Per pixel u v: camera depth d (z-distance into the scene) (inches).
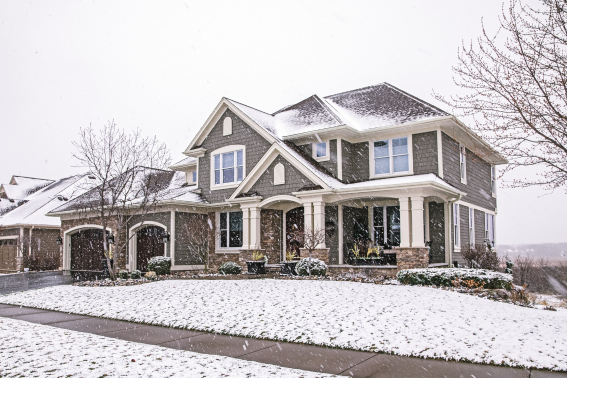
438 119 698.2
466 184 825.5
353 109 874.8
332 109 860.0
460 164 800.9
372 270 677.3
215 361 285.1
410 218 684.1
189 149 938.7
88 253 1032.8
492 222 989.2
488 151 352.2
